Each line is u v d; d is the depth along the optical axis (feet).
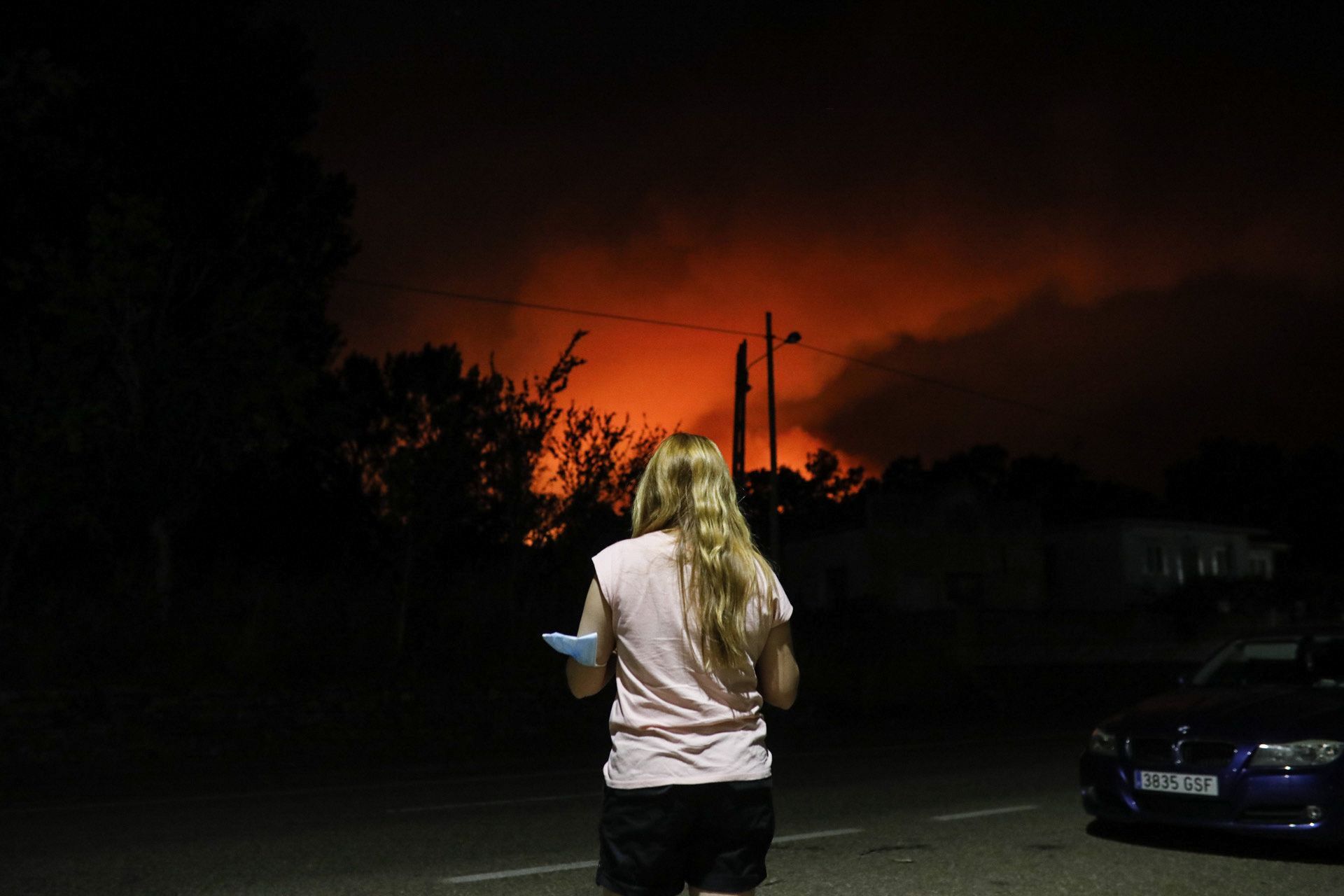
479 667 65.26
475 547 70.54
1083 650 108.37
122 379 61.16
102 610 56.03
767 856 24.93
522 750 55.98
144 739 50.49
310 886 21.66
